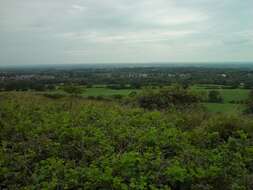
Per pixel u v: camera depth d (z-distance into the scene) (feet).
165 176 15.39
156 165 16.57
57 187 14.39
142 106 45.09
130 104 45.73
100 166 16.55
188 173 16.02
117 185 14.14
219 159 18.26
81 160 18.10
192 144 22.33
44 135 22.41
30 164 17.74
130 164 16.06
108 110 33.94
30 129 24.43
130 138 21.97
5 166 17.03
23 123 25.20
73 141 20.94
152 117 29.73
